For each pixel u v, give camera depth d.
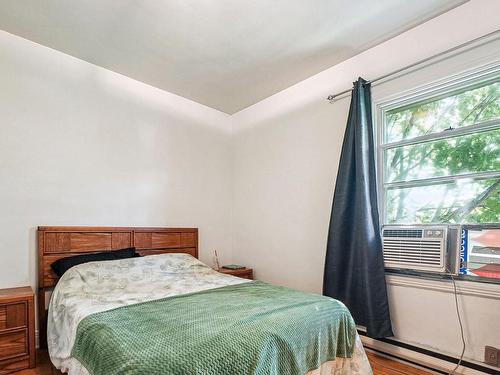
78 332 1.43
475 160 2.09
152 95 3.29
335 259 2.53
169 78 3.12
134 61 2.80
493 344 1.81
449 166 2.21
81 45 2.55
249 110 3.83
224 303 1.69
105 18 2.21
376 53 2.57
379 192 2.52
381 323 2.21
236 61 2.80
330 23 2.27
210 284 2.27
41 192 2.51
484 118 2.06
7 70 2.40
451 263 2.04
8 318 1.98
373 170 2.45
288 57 2.73
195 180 3.62
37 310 2.39
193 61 2.80
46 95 2.58
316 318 1.54
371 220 2.36
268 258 3.43
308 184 3.05
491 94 2.04
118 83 3.03
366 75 2.63
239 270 3.38
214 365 1.06
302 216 3.09
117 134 2.99
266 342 1.22
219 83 3.23
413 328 2.17
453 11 2.12
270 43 2.52
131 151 3.09
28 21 2.25
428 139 2.31
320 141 2.97
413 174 2.40
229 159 4.03
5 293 2.09
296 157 3.20
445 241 2.04
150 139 3.24
